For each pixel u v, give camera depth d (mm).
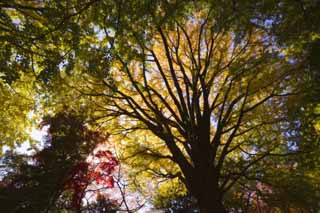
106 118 13461
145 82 12641
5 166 12539
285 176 13141
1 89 11344
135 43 10289
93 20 8648
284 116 12906
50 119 12094
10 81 7793
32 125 12719
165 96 14766
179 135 14555
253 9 9289
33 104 12180
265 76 12734
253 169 13188
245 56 13180
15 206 10945
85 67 10375
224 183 11875
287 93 12469
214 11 10398
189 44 13469
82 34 8430
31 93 11906
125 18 8586
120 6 8359
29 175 11477
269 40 12805
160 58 14719
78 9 8336
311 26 8547
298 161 12406
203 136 12203
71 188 11375
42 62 8281
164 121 12578
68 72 8609
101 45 9602
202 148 11953
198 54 13227
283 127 13352
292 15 8977
